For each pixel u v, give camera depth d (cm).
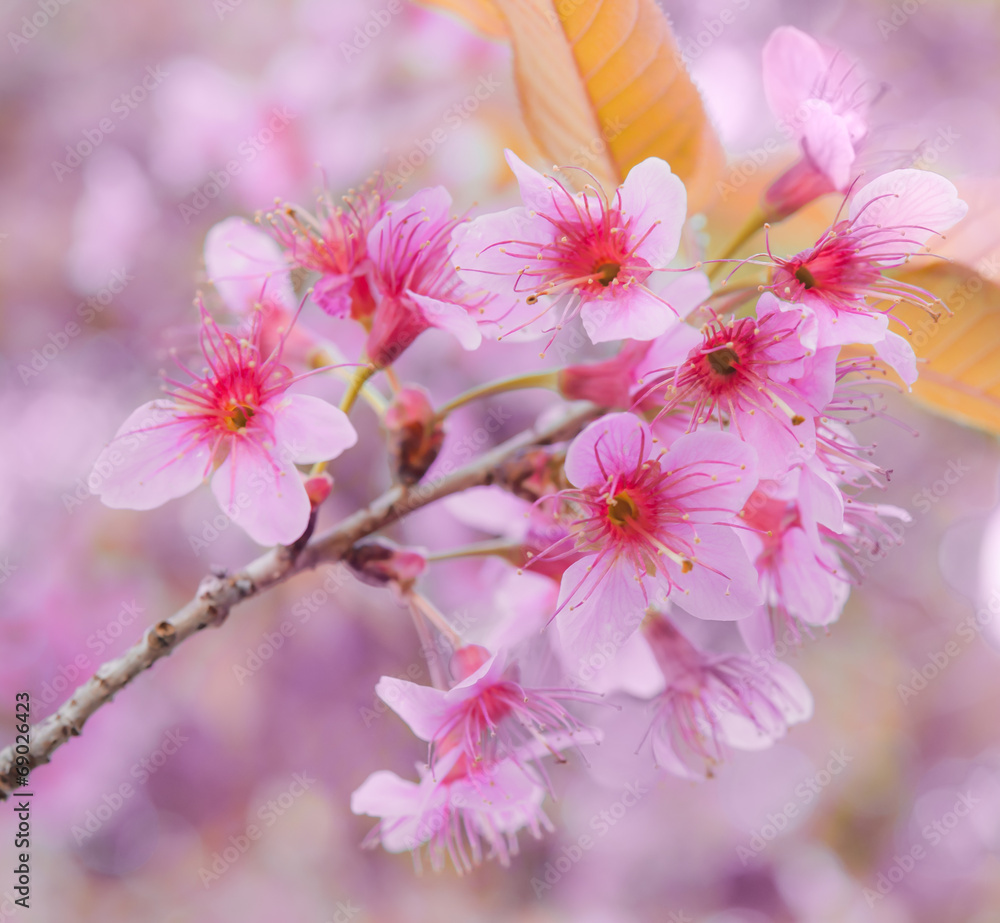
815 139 46
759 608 47
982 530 81
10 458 75
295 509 45
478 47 65
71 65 86
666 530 45
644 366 46
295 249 47
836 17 85
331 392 68
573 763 79
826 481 45
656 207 45
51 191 83
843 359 46
